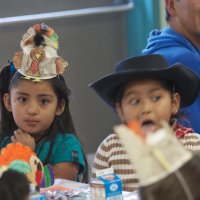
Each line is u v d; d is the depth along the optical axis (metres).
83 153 4.45
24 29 9.23
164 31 4.73
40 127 4.23
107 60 9.84
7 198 2.11
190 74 3.76
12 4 9.19
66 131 4.39
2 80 4.46
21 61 4.14
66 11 9.48
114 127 2.13
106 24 9.77
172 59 4.46
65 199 3.38
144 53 4.73
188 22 4.55
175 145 2.09
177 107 3.76
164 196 2.04
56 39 4.20
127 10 9.72
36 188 3.03
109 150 3.94
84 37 9.67
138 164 2.05
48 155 4.27
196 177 2.06
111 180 3.19
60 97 4.31
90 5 9.64
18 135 4.14
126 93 3.59
